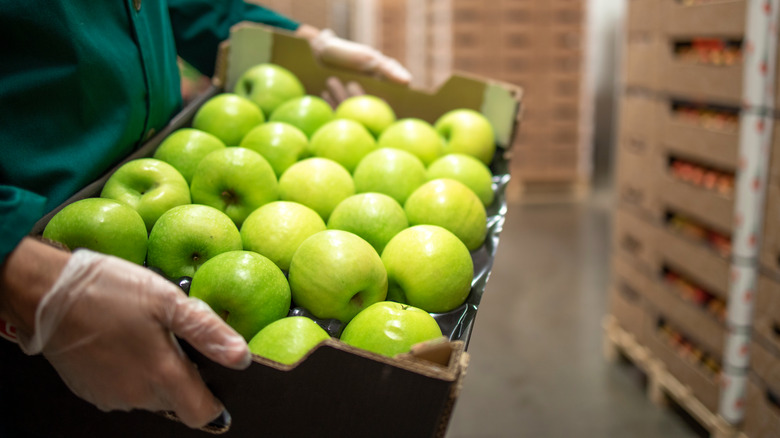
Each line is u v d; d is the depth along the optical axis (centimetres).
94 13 87
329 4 466
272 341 72
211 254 83
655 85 208
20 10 77
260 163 96
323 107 123
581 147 482
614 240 244
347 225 93
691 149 191
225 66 136
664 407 214
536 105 468
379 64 135
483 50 451
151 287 60
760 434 170
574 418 211
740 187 168
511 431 205
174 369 60
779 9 156
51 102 82
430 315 82
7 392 71
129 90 93
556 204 471
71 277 60
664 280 212
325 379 62
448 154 120
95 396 64
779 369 161
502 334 274
